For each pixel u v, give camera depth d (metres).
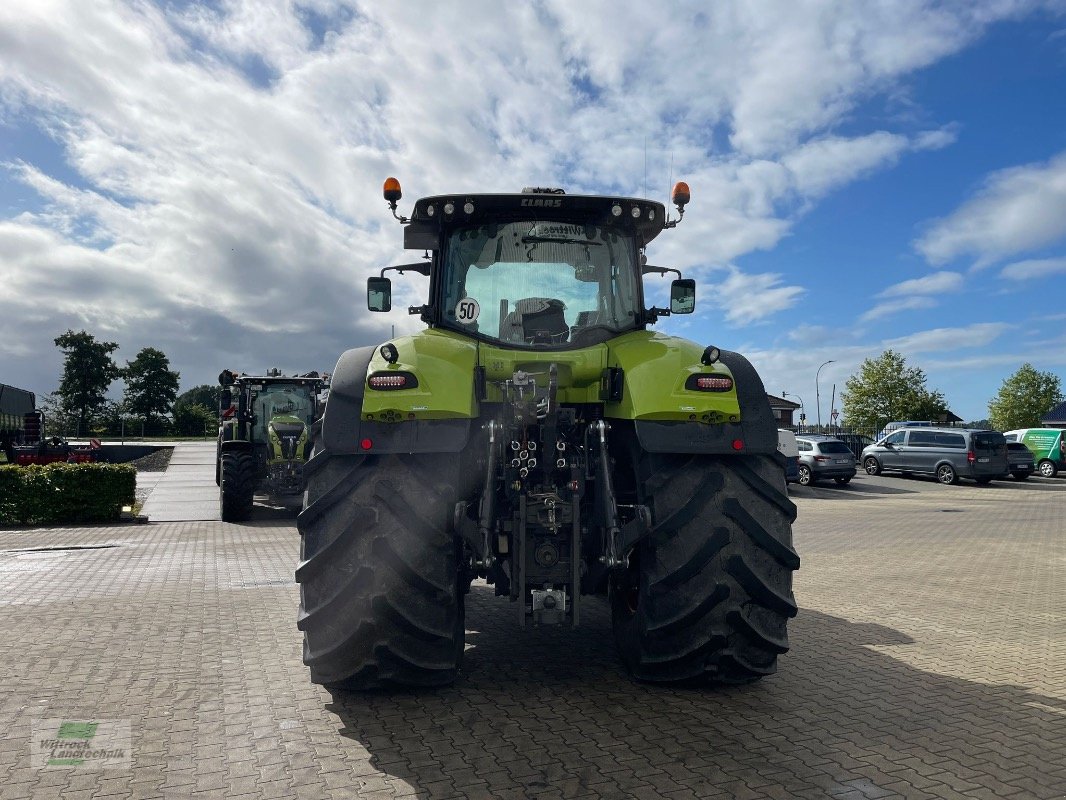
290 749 3.38
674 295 5.45
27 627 5.67
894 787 3.02
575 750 3.36
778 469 4.01
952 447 24.48
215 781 3.06
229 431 15.67
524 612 3.85
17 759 3.29
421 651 3.79
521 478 4.03
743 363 4.25
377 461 3.83
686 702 3.98
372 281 5.39
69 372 76.31
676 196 4.75
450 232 4.71
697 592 3.77
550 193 4.61
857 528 12.65
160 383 80.06
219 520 14.11
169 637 5.37
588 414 4.55
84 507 13.59
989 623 5.86
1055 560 9.08
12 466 13.48
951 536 11.49
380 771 3.15
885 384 61.28
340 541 3.69
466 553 4.05
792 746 3.42
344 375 4.04
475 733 3.56
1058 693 4.18
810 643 5.25
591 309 4.68
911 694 4.15
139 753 3.34
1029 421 70.69
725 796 2.93
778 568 3.88
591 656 4.84
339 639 3.70
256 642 5.23
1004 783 3.06
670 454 4.00
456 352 4.08
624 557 3.81
